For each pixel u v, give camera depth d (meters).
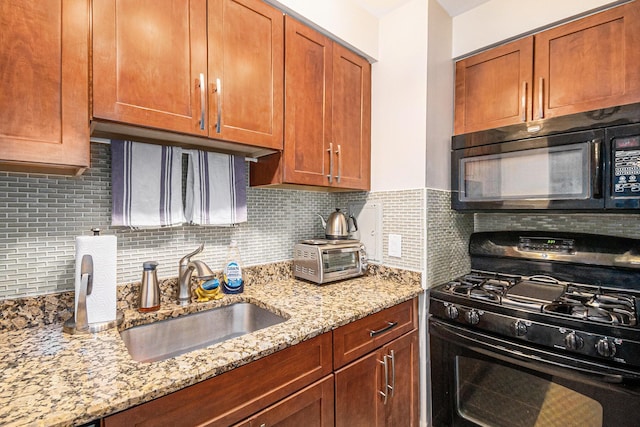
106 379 0.71
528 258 1.72
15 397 0.64
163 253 1.33
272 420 0.93
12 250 1.01
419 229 1.62
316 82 1.52
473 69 1.74
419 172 1.63
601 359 1.09
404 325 1.49
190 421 0.76
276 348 0.92
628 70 1.28
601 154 1.29
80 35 0.88
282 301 1.34
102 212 1.18
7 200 1.00
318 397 1.06
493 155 1.61
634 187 1.22
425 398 1.62
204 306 1.29
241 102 1.23
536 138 1.47
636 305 1.25
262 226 1.67
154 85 1.01
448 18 1.78
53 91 0.84
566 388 1.17
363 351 1.25
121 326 1.06
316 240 1.77
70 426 0.59
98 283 1.01
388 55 1.77
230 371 0.83
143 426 0.69
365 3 1.69
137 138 1.19
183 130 1.07
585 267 1.55
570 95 1.42
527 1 1.54
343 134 1.66
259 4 1.29
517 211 1.59
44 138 0.82
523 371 1.26
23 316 1.02
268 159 1.48
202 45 1.12
